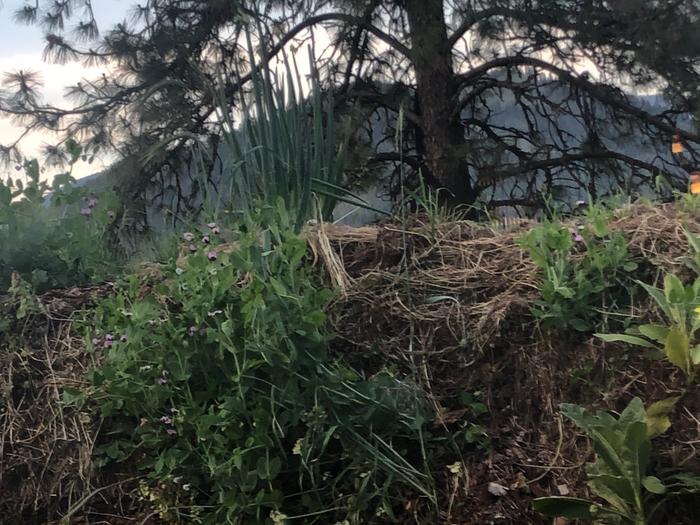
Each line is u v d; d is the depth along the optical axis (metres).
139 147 8.38
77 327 2.86
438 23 8.07
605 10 7.43
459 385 2.63
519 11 7.63
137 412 2.66
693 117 7.41
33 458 2.78
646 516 2.17
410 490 2.45
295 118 3.73
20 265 3.33
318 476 2.47
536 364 2.58
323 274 2.97
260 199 3.42
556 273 2.61
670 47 6.87
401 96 9.07
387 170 8.92
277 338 2.43
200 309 2.55
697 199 2.88
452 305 2.77
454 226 3.10
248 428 2.49
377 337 2.76
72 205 3.61
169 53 8.65
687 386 2.30
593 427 2.16
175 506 2.57
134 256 3.76
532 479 2.40
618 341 2.49
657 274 2.60
